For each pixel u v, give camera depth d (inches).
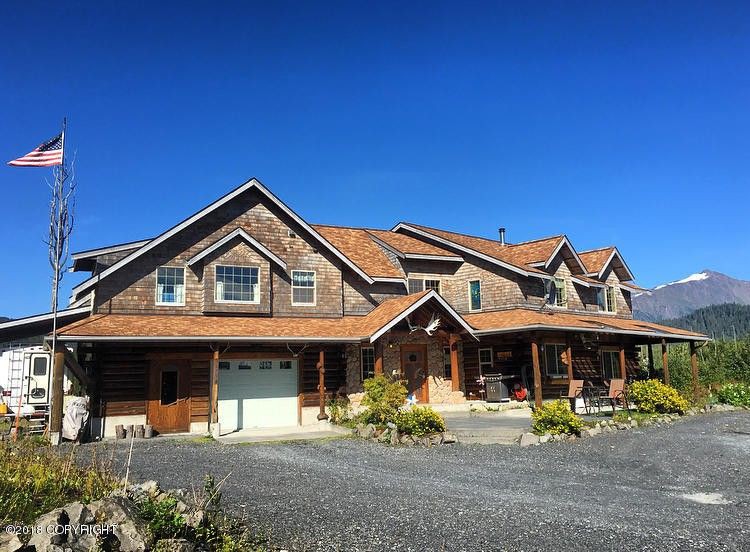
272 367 824.3
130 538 229.6
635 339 1188.5
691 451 583.5
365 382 706.8
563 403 687.1
